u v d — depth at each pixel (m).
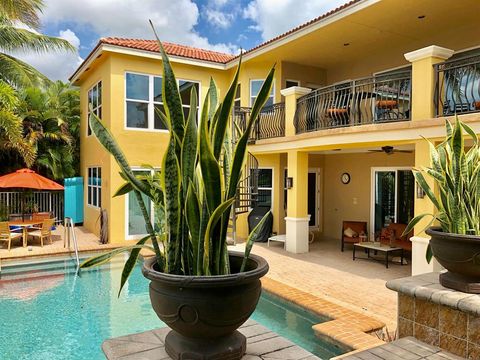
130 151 12.17
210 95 2.63
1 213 14.34
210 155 2.01
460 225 3.70
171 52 12.66
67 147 16.34
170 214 2.13
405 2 8.27
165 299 2.00
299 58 12.41
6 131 12.80
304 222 10.56
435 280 3.97
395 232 10.04
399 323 3.92
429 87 7.02
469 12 8.74
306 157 10.56
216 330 2.00
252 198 12.19
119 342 2.49
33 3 13.92
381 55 11.53
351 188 12.54
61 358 5.03
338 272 8.38
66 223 10.74
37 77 15.92
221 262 2.16
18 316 6.47
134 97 12.30
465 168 3.76
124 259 10.58
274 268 8.70
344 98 9.09
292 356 2.26
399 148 9.55
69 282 8.48
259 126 12.30
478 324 3.22
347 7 8.88
